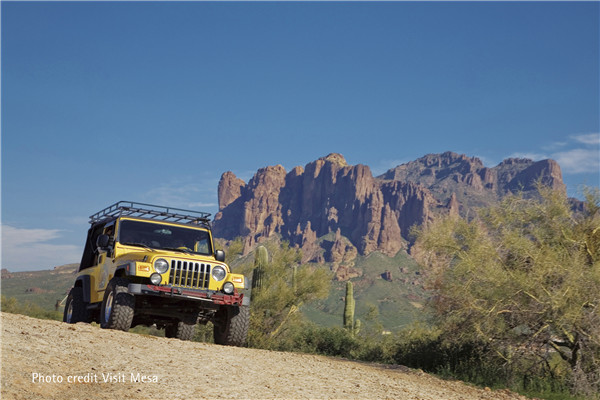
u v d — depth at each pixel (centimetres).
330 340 2422
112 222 1207
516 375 1305
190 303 1098
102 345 754
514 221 1487
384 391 796
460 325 1415
